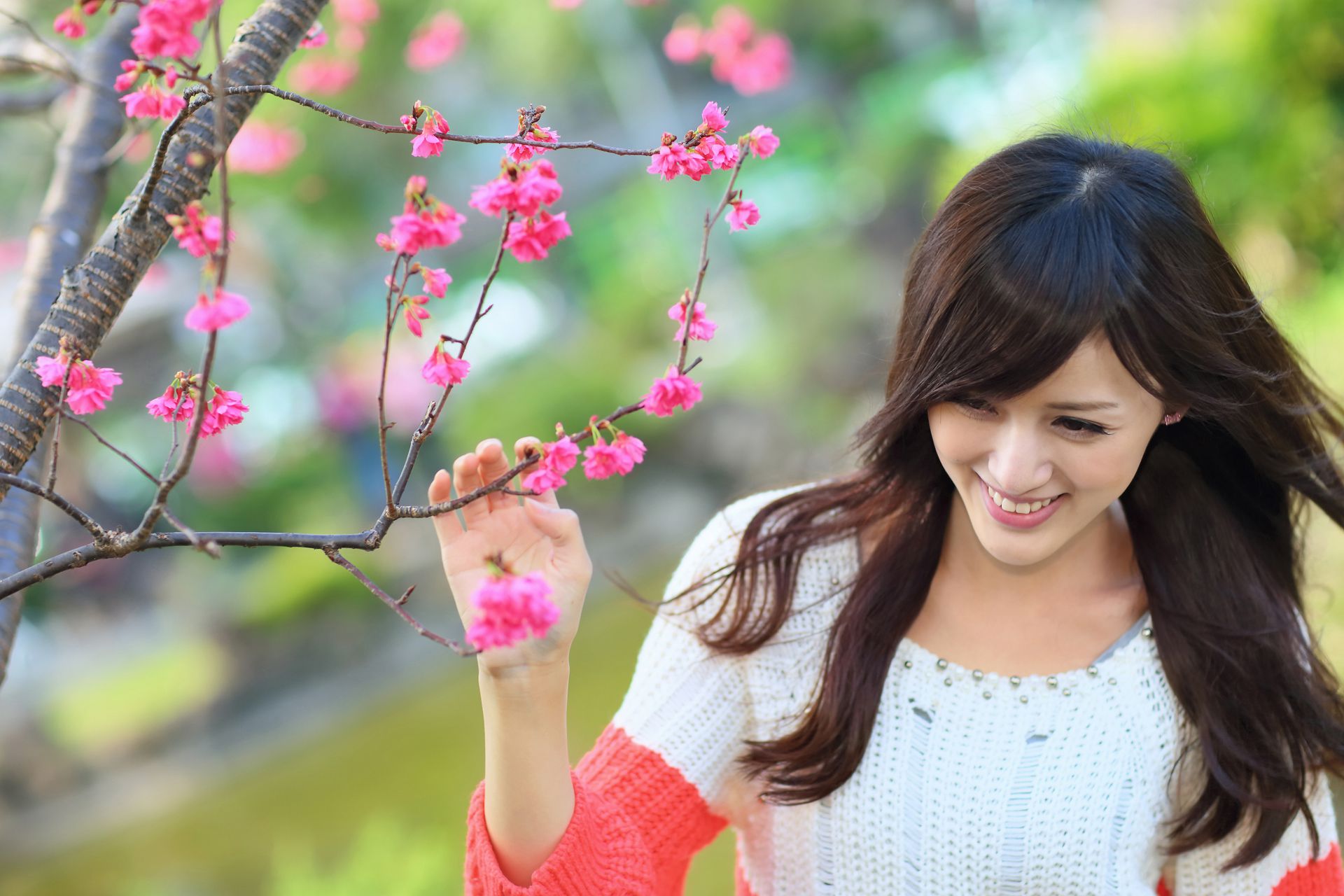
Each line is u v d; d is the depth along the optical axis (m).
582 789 1.48
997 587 1.71
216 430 1.23
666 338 12.42
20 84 2.91
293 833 7.31
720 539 1.79
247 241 9.01
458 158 11.19
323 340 10.78
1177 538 1.69
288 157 4.42
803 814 1.71
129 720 8.81
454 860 6.21
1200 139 5.77
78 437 9.49
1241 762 1.63
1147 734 1.68
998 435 1.45
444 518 1.38
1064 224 1.36
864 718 1.64
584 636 8.39
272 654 9.23
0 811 8.35
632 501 10.55
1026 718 1.67
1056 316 1.34
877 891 1.68
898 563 1.67
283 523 10.57
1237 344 1.53
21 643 9.73
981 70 13.05
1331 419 1.77
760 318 12.02
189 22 0.96
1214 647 1.65
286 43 1.40
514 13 10.34
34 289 1.60
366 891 4.96
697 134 1.24
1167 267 1.38
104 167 1.71
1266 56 5.84
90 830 8.09
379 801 7.44
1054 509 1.49
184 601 9.91
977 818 1.64
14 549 1.47
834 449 9.74
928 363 1.43
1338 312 4.75
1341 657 3.55
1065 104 1.91
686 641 1.75
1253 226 5.67
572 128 14.56
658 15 13.19
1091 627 1.71
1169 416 1.57
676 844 1.72
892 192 12.48
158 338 10.08
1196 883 1.73
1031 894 1.65
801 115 14.83
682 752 1.71
